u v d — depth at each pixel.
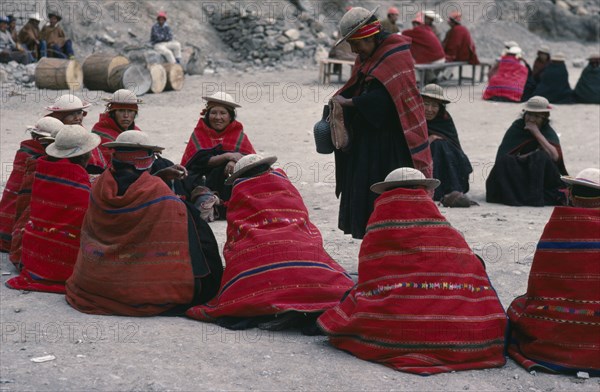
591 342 4.50
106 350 4.61
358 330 4.63
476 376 4.45
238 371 4.39
